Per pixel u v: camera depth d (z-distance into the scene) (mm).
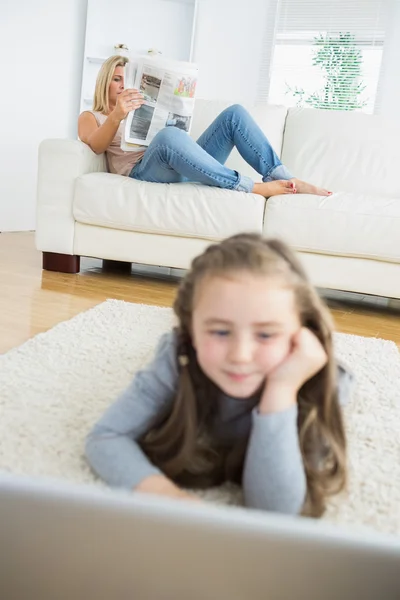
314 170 2842
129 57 2482
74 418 939
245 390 669
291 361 657
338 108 4383
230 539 247
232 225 2271
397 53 4137
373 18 4191
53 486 260
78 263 2496
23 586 256
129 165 2635
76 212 2387
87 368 1214
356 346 1625
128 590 250
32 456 787
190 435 722
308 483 701
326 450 742
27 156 3703
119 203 2338
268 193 2361
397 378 1342
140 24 4172
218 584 247
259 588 245
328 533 250
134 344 1428
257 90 4496
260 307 625
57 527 253
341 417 760
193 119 2906
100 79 2770
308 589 247
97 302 1948
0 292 1951
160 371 742
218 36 4473
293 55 4426
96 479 729
